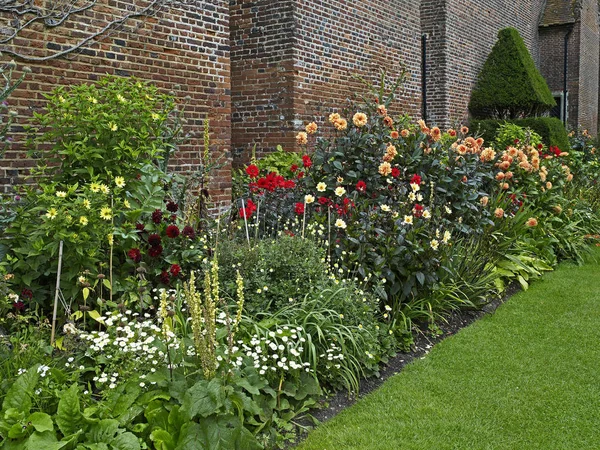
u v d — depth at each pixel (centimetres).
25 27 498
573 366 428
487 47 1579
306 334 371
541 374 414
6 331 348
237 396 298
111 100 450
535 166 749
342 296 417
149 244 405
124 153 420
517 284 656
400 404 367
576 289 638
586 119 2294
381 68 1041
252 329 369
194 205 488
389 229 490
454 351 456
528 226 714
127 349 308
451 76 1384
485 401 372
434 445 319
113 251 409
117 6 568
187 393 284
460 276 553
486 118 1529
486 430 337
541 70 2155
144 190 433
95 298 379
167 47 620
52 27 516
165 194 462
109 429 272
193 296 294
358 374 390
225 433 282
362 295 431
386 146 589
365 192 553
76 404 274
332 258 487
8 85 414
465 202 621
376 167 559
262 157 881
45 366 293
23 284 368
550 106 1536
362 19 985
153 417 288
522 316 546
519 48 1491
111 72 568
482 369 422
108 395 295
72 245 358
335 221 501
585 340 481
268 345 359
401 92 1101
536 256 735
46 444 259
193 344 327
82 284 353
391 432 333
